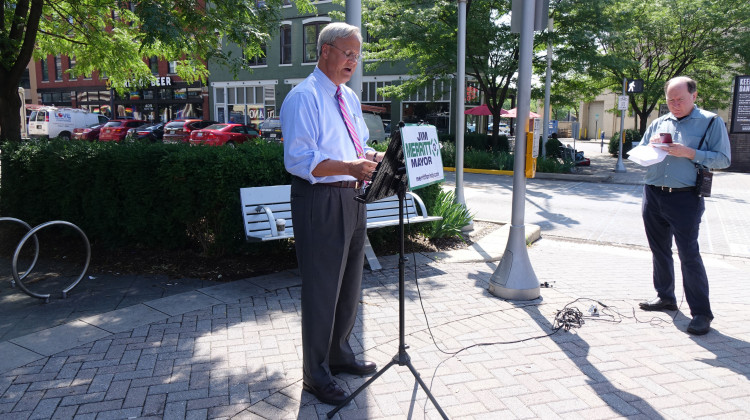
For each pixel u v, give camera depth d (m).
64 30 10.02
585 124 50.59
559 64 18.56
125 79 10.84
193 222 5.59
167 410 2.82
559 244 7.32
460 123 7.51
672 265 4.30
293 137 2.62
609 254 6.62
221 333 3.81
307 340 2.89
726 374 3.23
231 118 33.22
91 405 2.86
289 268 5.42
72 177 6.11
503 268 4.71
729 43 20.78
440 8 17.92
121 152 5.73
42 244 6.38
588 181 15.65
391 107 28.05
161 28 6.71
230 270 5.34
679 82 3.92
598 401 2.92
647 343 3.70
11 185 6.80
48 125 29.27
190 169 5.36
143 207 5.74
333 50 2.68
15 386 3.05
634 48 23.67
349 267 3.04
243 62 9.41
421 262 5.79
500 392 3.02
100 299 4.61
